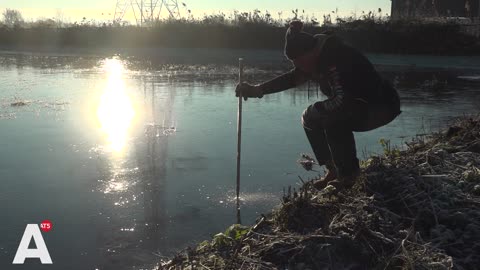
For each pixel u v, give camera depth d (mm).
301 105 9508
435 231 3105
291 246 3006
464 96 11023
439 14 26312
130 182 4832
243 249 3092
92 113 8391
